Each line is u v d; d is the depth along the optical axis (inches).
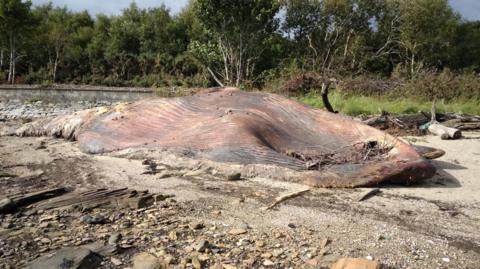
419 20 1439.5
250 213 225.9
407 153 305.0
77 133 418.6
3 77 1466.5
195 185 276.1
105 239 187.5
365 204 245.8
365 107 660.7
